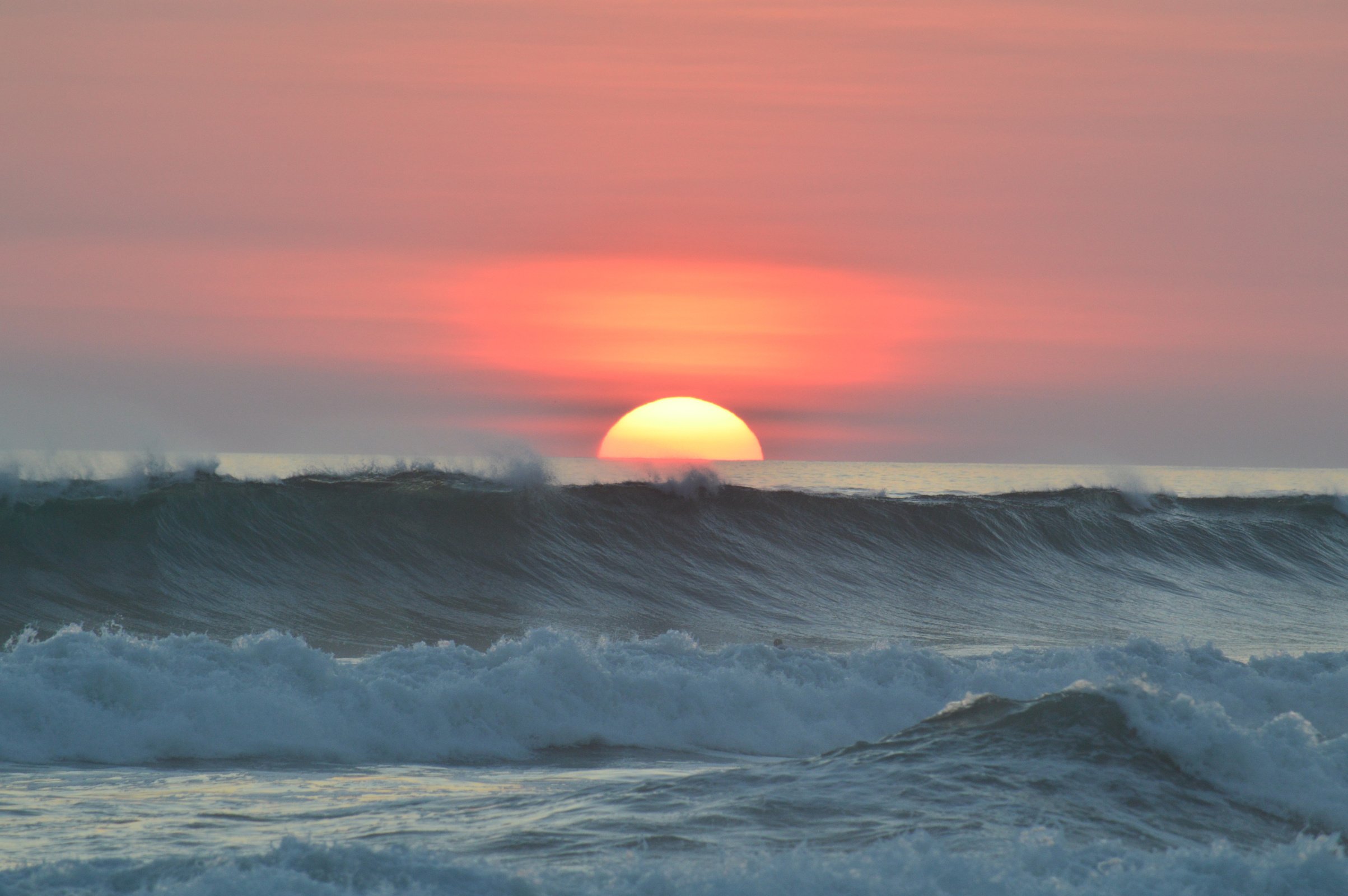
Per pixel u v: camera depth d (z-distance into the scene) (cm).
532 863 2867
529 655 5891
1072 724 4034
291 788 4147
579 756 5112
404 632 8650
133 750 4584
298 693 5175
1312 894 2706
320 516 10462
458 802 3775
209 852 3152
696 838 3080
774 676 6225
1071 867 2794
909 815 3281
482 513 11125
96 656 5062
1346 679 6812
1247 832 3412
